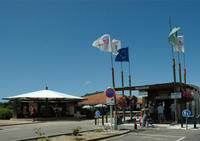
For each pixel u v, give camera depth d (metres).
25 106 28.06
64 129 16.05
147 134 13.07
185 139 10.94
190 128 15.70
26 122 22.92
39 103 28.33
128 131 14.24
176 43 18.27
